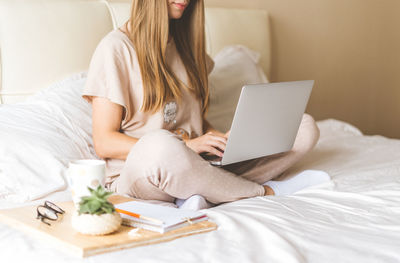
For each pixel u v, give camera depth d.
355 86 3.45
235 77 2.30
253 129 1.37
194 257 0.89
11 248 0.92
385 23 3.52
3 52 1.74
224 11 2.54
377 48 3.52
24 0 1.80
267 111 1.38
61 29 1.86
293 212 1.21
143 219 1.00
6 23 1.74
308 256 0.94
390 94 3.63
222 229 1.06
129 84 1.52
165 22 1.53
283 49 3.01
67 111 1.61
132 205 1.11
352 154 2.01
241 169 1.59
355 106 3.48
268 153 1.49
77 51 1.90
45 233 0.95
